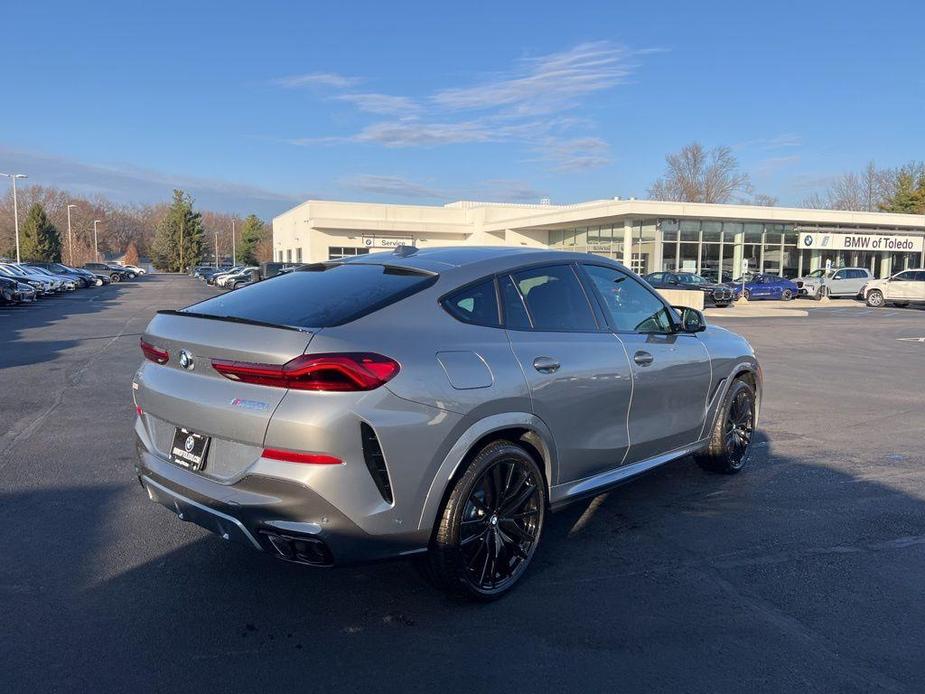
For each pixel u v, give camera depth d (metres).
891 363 13.09
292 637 3.22
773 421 7.91
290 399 2.94
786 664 3.07
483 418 3.36
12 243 88.88
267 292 3.80
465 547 3.40
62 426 7.09
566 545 4.30
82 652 3.07
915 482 5.64
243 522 3.07
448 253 4.02
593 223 42.81
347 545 3.01
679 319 5.09
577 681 2.92
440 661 3.04
